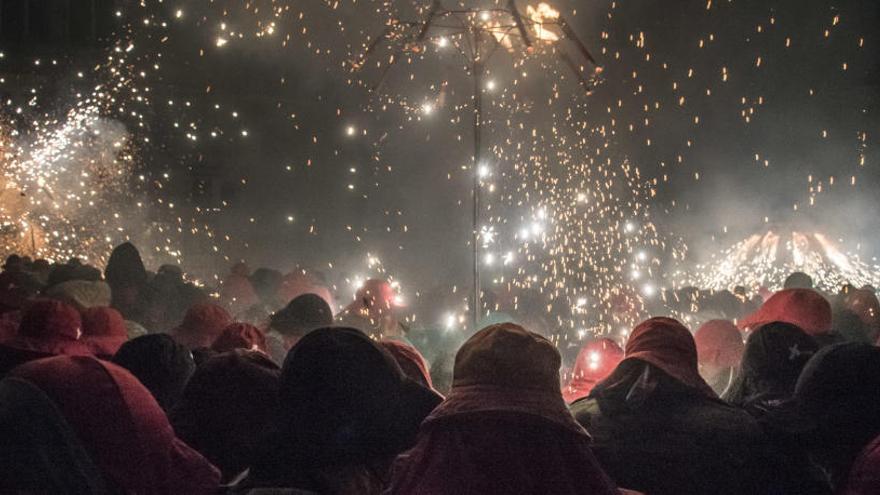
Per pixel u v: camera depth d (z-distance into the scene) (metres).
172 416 4.73
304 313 7.13
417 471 3.66
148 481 3.92
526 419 3.61
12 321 7.52
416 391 4.17
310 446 3.85
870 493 3.89
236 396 4.70
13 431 3.75
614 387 4.61
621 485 4.46
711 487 4.35
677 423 4.43
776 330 4.96
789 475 4.38
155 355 5.12
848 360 4.42
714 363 6.47
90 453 3.87
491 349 3.71
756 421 4.48
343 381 3.88
